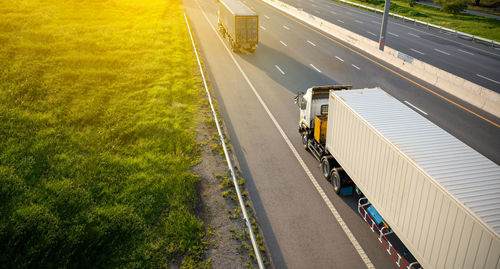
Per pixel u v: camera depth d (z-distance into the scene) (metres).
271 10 50.53
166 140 14.07
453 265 5.79
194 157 13.05
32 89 17.97
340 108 10.22
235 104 18.47
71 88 19.12
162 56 25.83
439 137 7.85
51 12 39.28
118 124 15.16
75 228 8.95
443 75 22.12
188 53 27.97
